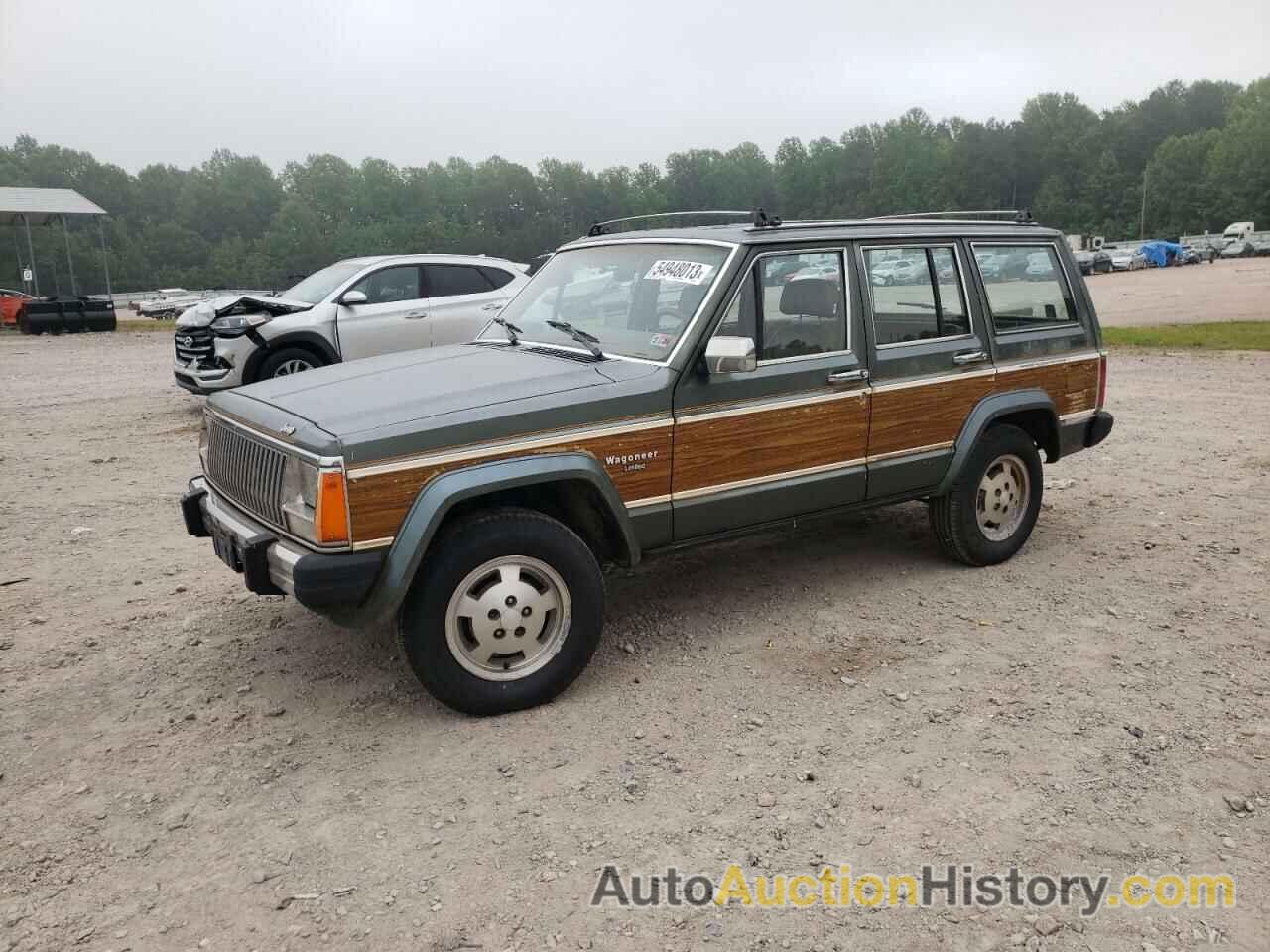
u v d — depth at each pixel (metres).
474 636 3.91
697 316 4.36
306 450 3.61
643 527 4.29
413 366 4.54
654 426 4.22
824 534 6.48
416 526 3.64
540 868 3.07
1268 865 3.05
